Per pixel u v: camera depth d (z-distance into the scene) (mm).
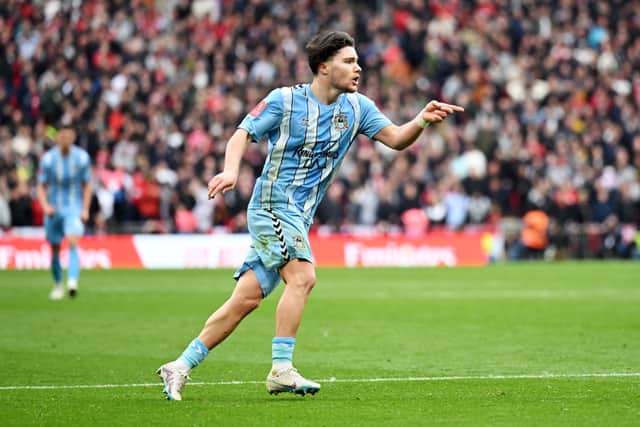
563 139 110125
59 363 35031
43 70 108062
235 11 118125
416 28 119812
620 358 35875
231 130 103312
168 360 35906
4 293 64812
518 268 91062
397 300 60219
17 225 93312
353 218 99438
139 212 94750
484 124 109000
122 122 102688
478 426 23578
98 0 115000
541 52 122812
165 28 117375
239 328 46031
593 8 128625
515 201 103750
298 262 27312
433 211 100250
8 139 98312
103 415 25078
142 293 65125
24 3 114250
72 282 60531
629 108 115812
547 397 27578
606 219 103312
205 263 93688
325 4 122188
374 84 113438
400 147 28156
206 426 23641
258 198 27438
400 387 29547
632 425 23609
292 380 27156
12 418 24734
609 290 67062
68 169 60188
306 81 111062
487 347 39188
